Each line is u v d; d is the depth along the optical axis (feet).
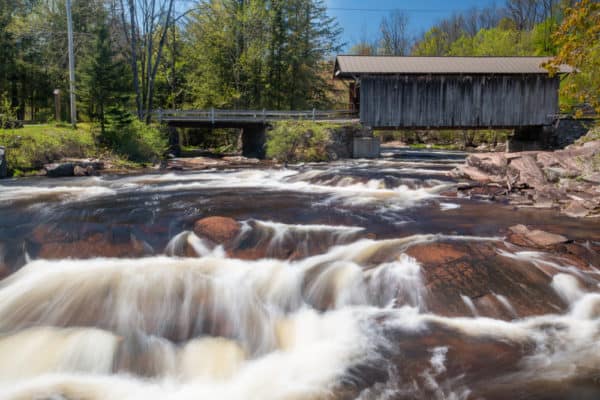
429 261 16.49
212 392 10.11
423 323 13.14
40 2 97.45
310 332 12.76
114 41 80.12
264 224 22.45
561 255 17.66
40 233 20.07
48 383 10.31
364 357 11.37
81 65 61.57
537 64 78.33
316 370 10.86
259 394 9.96
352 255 17.71
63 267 16.14
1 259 16.87
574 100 80.33
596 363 10.91
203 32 102.01
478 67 76.54
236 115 82.99
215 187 38.47
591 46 40.81
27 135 51.19
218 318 13.24
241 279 15.52
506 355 11.33
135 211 25.52
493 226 23.08
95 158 56.70
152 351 11.63
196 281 15.17
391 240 19.77
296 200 30.91
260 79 104.27
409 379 10.33
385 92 77.30
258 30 101.91
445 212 27.02
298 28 106.52
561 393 9.67
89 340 11.88
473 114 78.54
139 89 76.59
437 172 49.70
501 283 15.01
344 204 29.50
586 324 13.02
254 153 82.53
